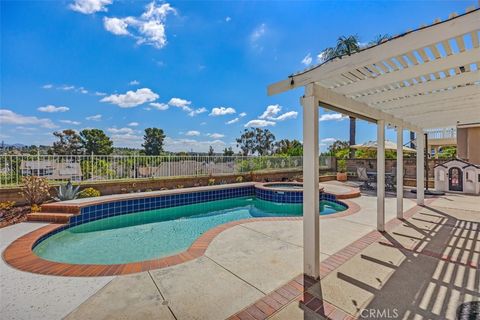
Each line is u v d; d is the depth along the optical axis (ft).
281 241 14.38
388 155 56.03
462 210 22.43
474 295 8.75
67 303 8.29
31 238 15.05
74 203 21.94
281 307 8.09
